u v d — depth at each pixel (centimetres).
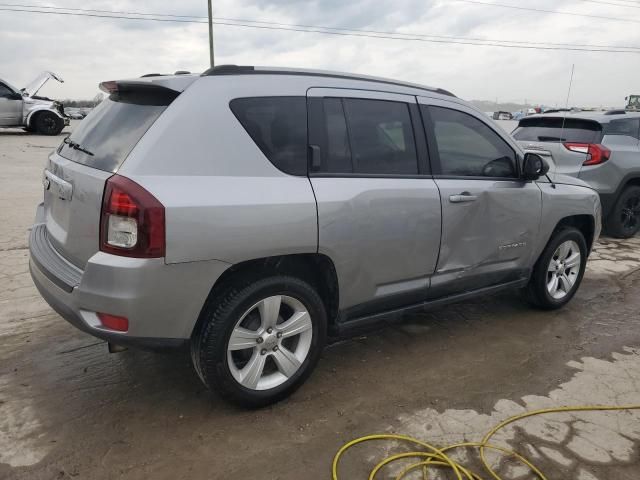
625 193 720
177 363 344
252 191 263
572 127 718
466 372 345
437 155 350
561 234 438
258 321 284
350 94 314
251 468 247
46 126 1878
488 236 376
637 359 370
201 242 246
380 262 318
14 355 347
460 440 272
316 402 304
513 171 398
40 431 269
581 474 248
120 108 286
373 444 267
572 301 490
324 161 296
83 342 368
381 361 357
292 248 276
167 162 246
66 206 276
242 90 274
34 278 297
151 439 266
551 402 310
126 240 236
